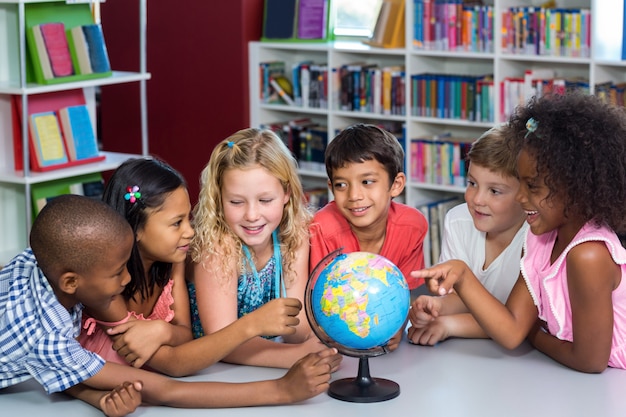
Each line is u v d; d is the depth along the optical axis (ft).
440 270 6.22
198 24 18.38
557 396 5.73
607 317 5.99
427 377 6.09
